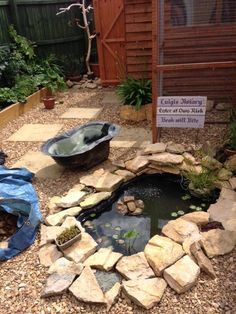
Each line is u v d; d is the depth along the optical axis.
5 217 3.08
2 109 5.56
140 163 3.58
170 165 3.49
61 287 2.19
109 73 7.17
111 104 6.14
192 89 4.55
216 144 3.94
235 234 2.52
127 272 2.27
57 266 2.38
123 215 3.12
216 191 3.22
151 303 2.03
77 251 2.50
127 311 2.05
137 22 5.86
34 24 7.45
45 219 2.93
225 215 2.77
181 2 3.86
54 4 7.58
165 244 2.46
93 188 3.33
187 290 2.13
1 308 2.14
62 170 3.82
